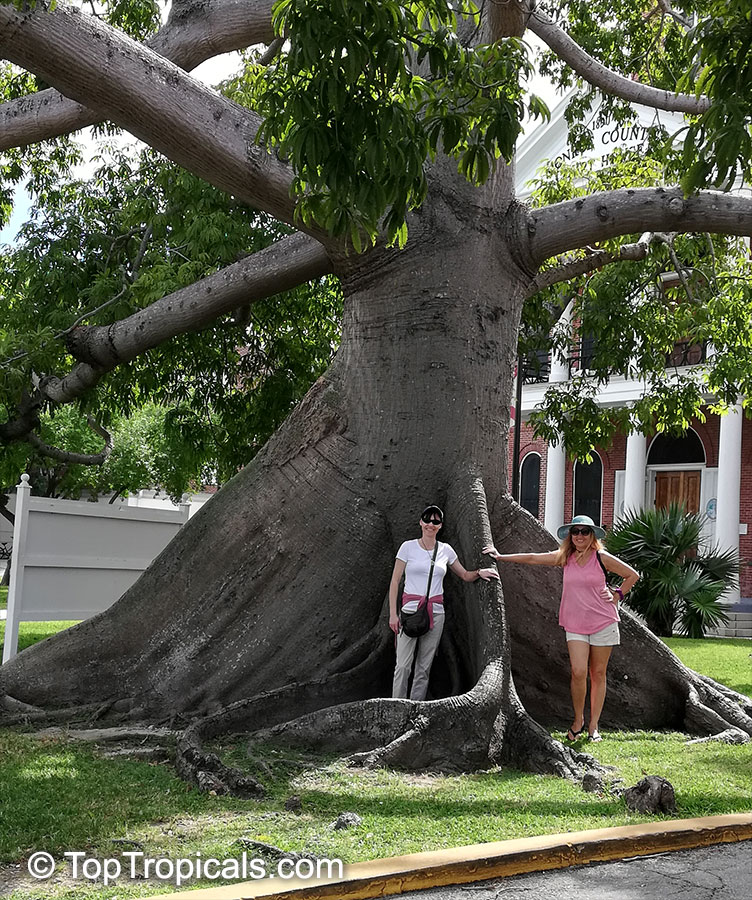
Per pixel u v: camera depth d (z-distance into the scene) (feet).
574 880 15.66
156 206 47.62
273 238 45.24
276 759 22.82
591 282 48.34
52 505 38.11
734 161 18.49
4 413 69.15
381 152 17.29
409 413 29.78
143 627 29.86
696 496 96.17
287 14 17.49
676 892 15.20
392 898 14.58
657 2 42.11
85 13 24.80
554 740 24.67
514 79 20.53
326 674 28.40
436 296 30.01
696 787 21.84
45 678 29.22
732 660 51.37
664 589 68.80
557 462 100.83
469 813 18.99
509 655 26.71
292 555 29.68
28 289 49.78
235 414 52.49
